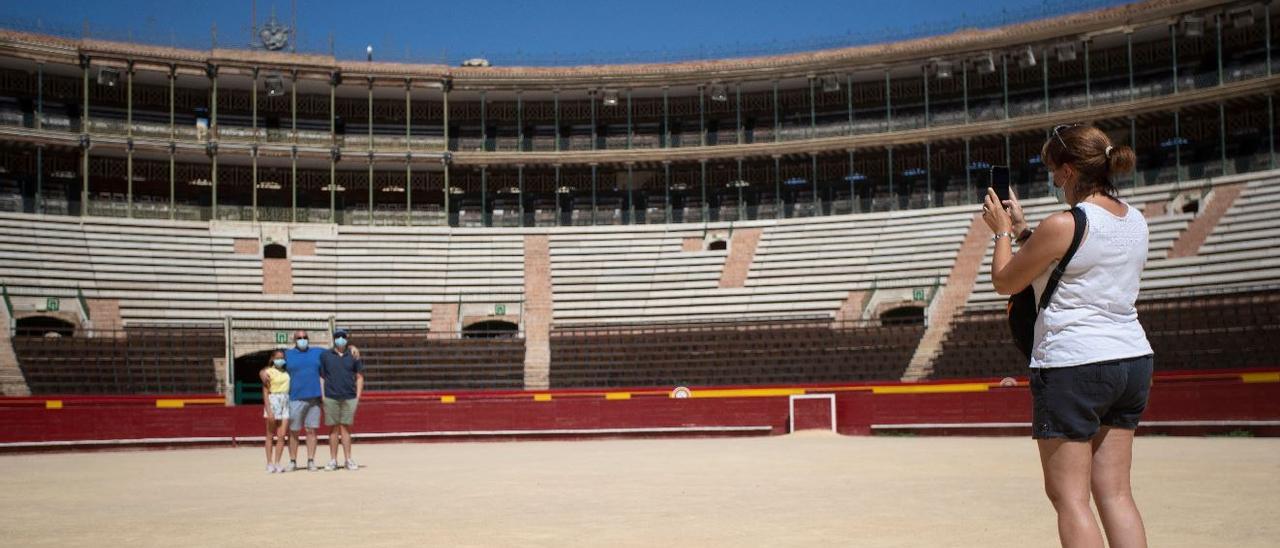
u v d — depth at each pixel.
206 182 55.28
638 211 56.25
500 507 11.88
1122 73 52.31
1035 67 53.47
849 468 17.41
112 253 47.12
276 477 17.22
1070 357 4.77
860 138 52.69
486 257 51.34
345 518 10.95
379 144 55.91
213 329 43.22
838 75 53.97
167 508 12.27
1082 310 4.82
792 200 56.66
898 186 55.59
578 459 21.50
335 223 51.62
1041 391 4.88
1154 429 26.83
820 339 42.59
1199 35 47.84
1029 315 5.06
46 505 12.86
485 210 57.31
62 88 53.25
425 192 57.78
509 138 58.16
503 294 49.03
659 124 58.41
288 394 18.75
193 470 19.53
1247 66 47.47
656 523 10.21
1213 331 35.84
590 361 43.50
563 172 57.88
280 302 46.94
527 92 56.44
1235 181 43.88
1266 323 35.66
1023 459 19.03
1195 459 18.02
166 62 51.88
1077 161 5.08
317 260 50.03
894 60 52.59
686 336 44.00
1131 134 51.00
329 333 44.50
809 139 54.88
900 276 46.47
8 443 27.94
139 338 41.62
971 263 45.91
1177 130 46.31
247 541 9.25
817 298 46.84
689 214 54.28
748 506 11.67
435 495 13.49
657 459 20.91
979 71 51.34
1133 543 4.85
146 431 29.78
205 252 48.91
